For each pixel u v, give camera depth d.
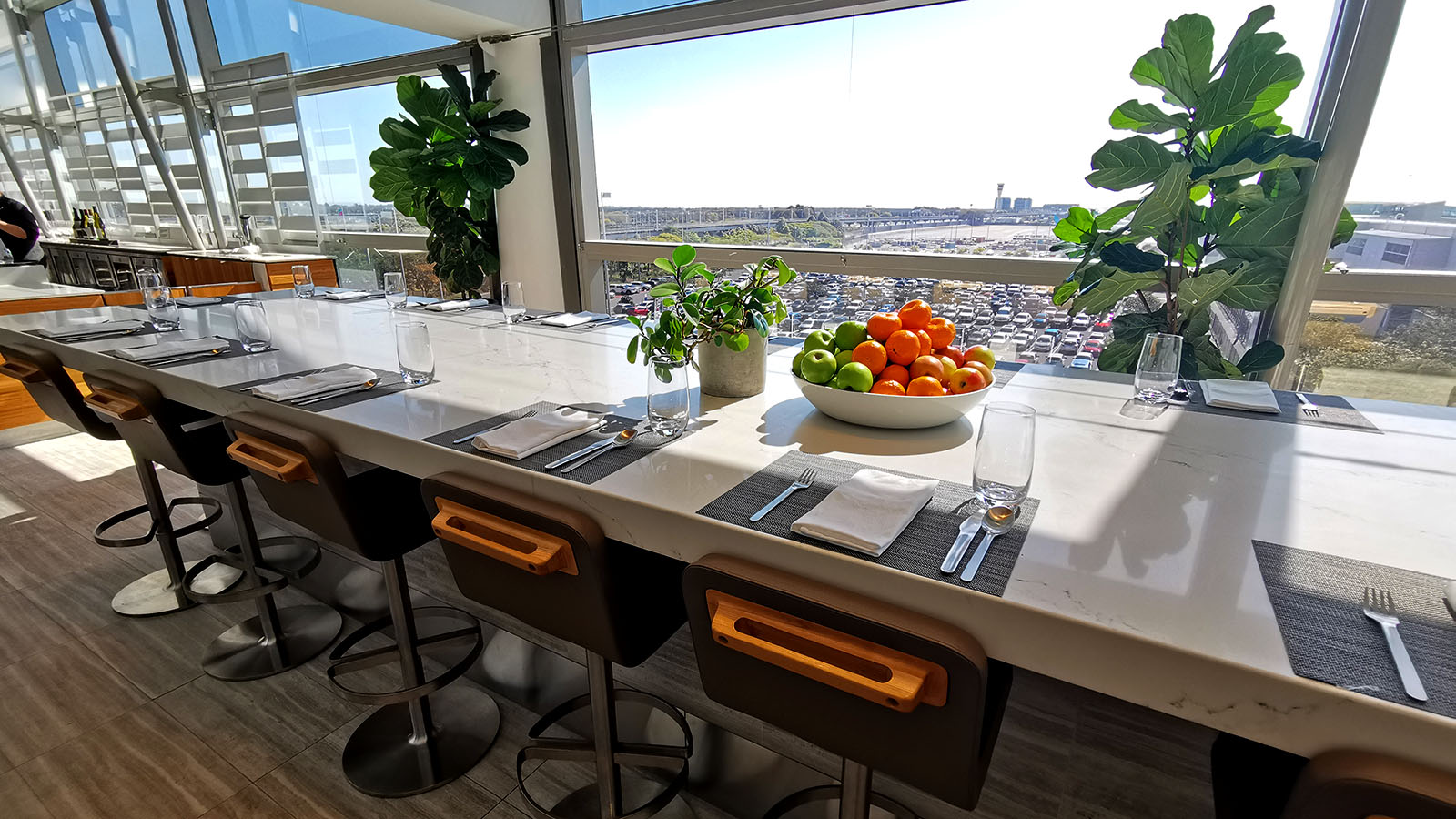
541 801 1.45
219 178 5.90
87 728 1.64
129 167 6.46
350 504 1.23
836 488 0.95
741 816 1.43
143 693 1.76
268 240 5.79
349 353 1.83
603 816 1.29
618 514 0.95
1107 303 2.29
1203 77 2.01
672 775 1.50
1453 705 0.54
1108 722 1.08
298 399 1.39
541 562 0.90
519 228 4.33
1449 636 0.63
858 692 0.69
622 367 1.69
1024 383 1.57
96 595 2.20
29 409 3.52
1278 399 1.43
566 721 1.66
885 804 1.17
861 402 1.19
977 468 0.82
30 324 2.18
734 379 1.44
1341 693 0.56
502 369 1.66
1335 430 1.24
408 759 1.54
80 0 5.92
